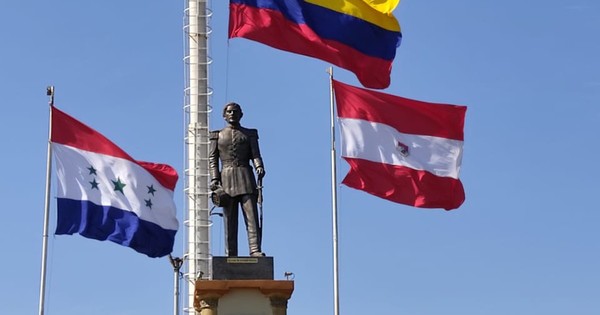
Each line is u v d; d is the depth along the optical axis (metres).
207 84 53.78
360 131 42.84
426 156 43.22
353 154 42.59
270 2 43.53
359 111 43.06
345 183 42.44
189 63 54.06
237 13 43.34
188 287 50.34
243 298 34.16
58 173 44.06
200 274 37.94
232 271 34.34
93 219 44.38
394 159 43.00
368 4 44.38
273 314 34.03
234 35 43.19
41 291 42.44
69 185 44.16
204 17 54.47
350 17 44.16
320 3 44.00
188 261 50.84
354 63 44.06
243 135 36.06
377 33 44.44
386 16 44.41
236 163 35.81
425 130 43.41
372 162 42.75
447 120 43.50
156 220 45.50
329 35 43.88
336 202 42.00
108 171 44.91
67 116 44.50
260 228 35.38
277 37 43.41
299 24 43.66
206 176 52.09
